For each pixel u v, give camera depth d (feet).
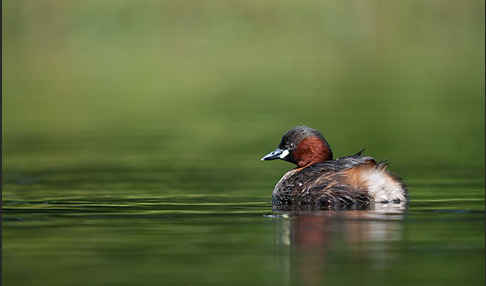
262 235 32.04
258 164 58.70
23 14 127.03
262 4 129.90
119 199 43.14
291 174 41.22
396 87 100.83
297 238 31.45
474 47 124.57
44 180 51.88
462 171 54.24
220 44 127.24
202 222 35.19
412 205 39.17
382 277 26.04
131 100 97.71
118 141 71.15
